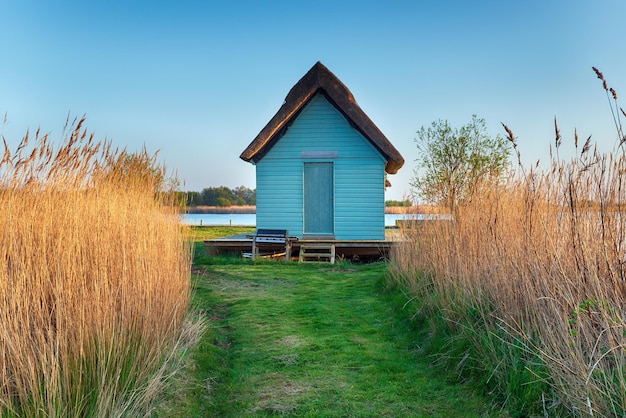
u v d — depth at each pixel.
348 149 12.63
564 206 3.83
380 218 12.52
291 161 12.74
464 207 6.08
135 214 5.20
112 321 3.33
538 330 3.30
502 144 15.37
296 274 9.30
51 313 3.14
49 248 3.74
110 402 2.65
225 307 6.41
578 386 2.54
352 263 11.34
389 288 6.92
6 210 3.71
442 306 4.77
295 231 12.65
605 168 3.48
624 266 3.25
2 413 2.30
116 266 4.16
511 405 3.03
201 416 3.05
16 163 3.94
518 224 4.58
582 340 2.90
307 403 3.28
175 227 6.25
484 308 4.16
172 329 4.29
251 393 3.48
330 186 12.73
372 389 3.53
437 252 5.85
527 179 4.36
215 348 4.41
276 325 5.34
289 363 4.09
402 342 4.71
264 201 12.76
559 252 3.67
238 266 10.30
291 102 12.16
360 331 5.11
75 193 4.52
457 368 3.77
